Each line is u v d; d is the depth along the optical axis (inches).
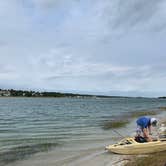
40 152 534.6
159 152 480.7
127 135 745.0
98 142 636.1
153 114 1624.0
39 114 1640.0
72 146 590.9
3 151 542.9
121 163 430.3
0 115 1552.7
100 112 1845.5
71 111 1974.7
